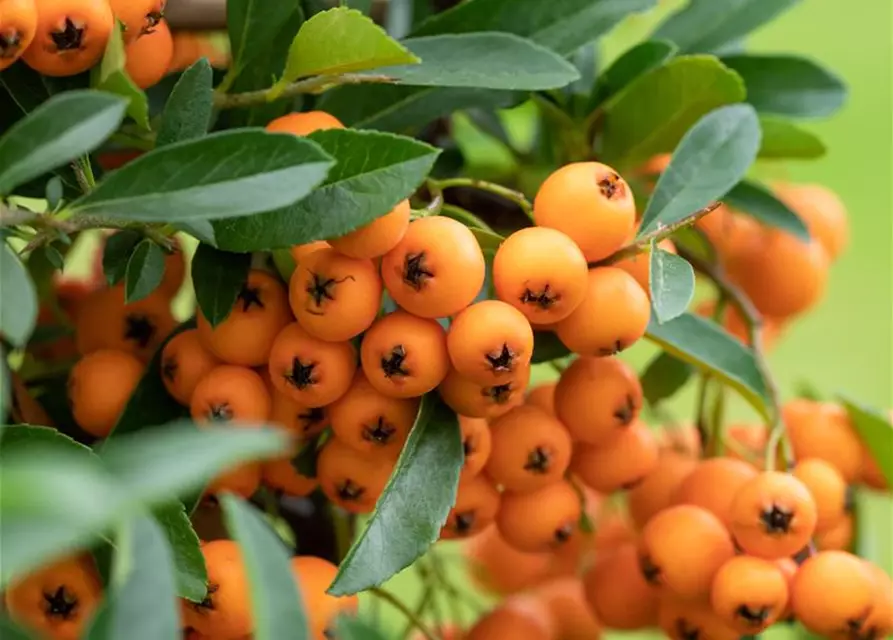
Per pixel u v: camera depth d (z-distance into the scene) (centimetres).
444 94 20
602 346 19
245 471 19
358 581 18
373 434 19
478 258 18
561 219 18
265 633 14
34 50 17
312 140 17
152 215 16
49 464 13
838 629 20
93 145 16
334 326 18
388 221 17
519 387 18
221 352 19
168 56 19
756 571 20
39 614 18
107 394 19
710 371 21
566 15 20
